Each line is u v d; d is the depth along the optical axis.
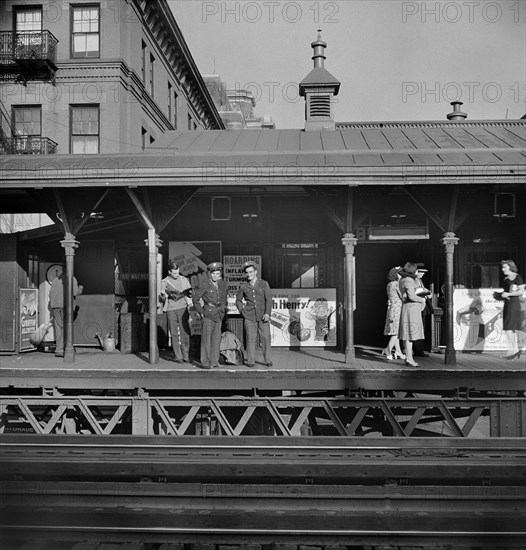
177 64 28.45
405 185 9.69
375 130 14.63
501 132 13.84
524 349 10.84
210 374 9.27
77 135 21.80
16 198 12.33
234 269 12.54
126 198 11.20
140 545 5.79
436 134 13.76
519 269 12.23
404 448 7.86
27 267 12.07
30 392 10.13
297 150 11.19
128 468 7.05
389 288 10.41
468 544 5.75
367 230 11.49
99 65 21.53
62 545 5.81
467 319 11.58
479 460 7.25
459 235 12.38
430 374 9.12
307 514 6.18
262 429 10.70
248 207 12.48
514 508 6.39
